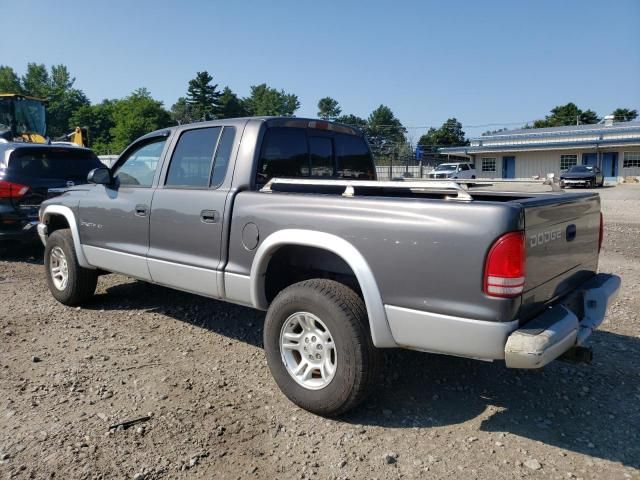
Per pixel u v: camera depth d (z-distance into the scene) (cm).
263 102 12056
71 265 591
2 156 840
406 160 4525
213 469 313
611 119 4800
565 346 316
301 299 365
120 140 8438
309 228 371
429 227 319
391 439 345
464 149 4675
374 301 340
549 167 4406
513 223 298
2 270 806
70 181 888
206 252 442
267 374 440
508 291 298
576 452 332
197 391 408
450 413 379
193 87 10050
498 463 320
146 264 496
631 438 348
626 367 455
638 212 1750
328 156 512
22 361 460
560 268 355
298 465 318
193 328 546
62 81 10812
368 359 348
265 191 418
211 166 455
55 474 306
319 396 362
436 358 473
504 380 431
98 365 453
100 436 344
